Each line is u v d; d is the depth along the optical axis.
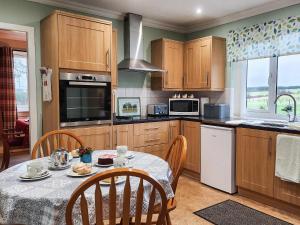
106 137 3.15
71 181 1.46
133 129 3.44
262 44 3.45
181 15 3.86
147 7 3.52
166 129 3.79
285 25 3.18
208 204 2.83
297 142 2.44
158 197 1.47
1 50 5.82
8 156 3.93
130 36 3.78
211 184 3.36
